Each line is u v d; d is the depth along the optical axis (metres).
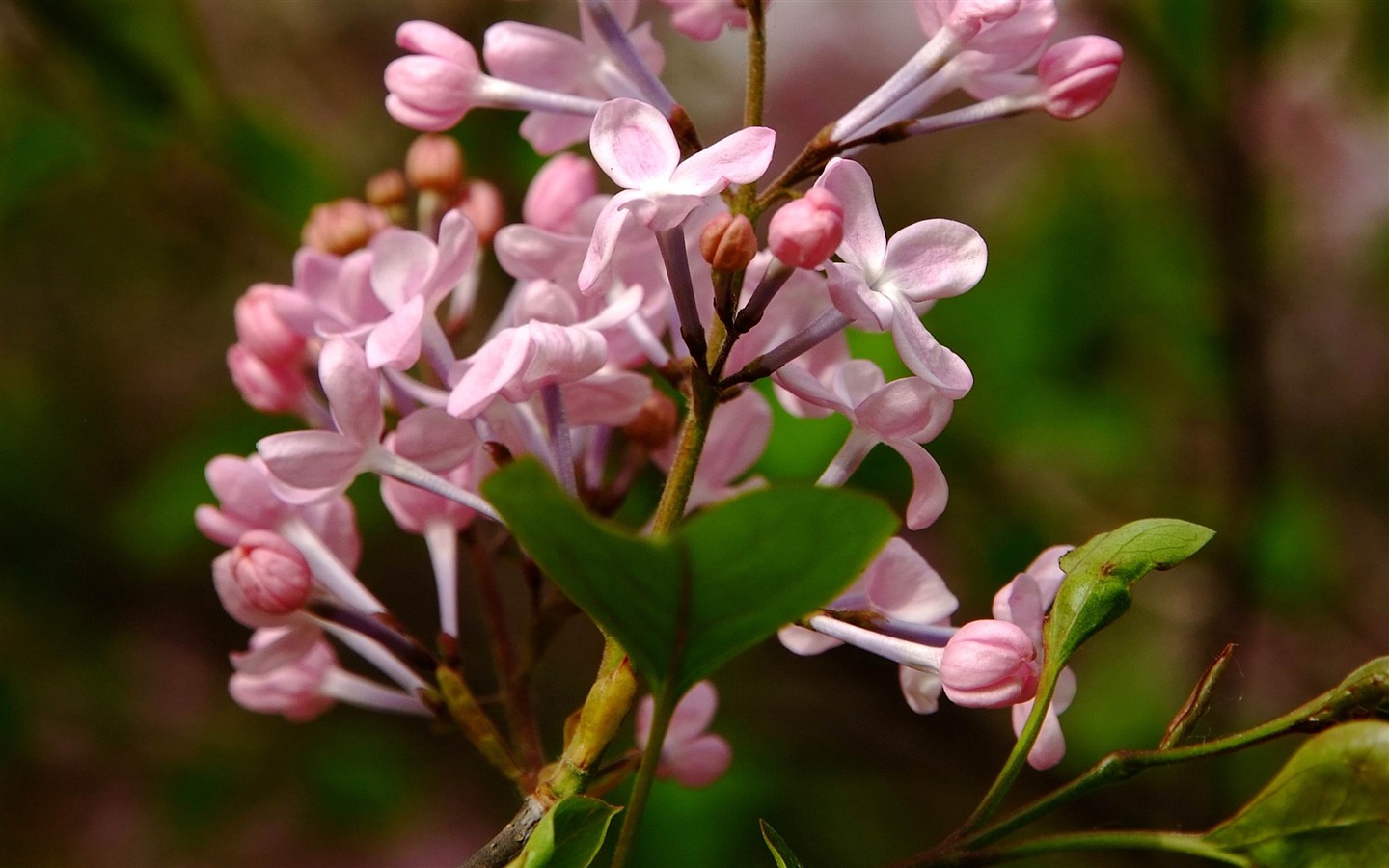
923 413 0.22
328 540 0.24
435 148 0.26
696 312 0.22
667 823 0.34
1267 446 0.35
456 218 0.23
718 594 0.21
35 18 0.33
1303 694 0.41
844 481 0.22
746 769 0.35
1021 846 0.22
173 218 0.37
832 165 0.22
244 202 0.35
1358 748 0.21
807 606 0.21
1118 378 0.39
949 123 0.23
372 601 0.24
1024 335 0.38
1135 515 0.39
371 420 0.23
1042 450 0.37
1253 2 0.34
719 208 0.23
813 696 0.36
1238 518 0.35
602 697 0.22
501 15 0.39
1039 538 0.36
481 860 0.22
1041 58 0.23
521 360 0.22
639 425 0.24
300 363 0.25
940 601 0.23
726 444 0.24
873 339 0.32
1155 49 0.35
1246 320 0.35
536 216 0.25
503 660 0.24
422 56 0.24
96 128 0.34
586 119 0.24
